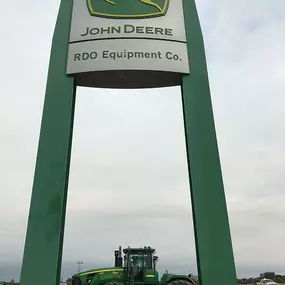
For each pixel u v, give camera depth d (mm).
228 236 8352
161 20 10602
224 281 7984
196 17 10797
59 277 8258
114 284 19734
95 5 10766
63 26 10609
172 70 10008
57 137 9227
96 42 10250
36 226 8352
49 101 9641
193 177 8883
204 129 9375
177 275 21109
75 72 9945
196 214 8539
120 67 9922
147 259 21812
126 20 10531
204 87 9875
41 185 8727
